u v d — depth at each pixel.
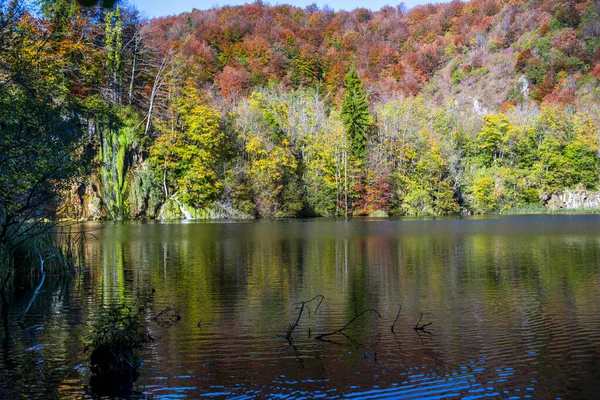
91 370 9.75
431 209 86.19
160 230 43.75
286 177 78.44
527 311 14.43
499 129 104.62
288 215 76.50
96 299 15.92
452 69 162.50
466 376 9.62
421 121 101.00
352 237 38.00
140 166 63.88
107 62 65.25
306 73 147.00
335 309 14.77
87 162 18.20
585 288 17.53
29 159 16.61
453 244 32.47
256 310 14.65
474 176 93.75
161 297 16.28
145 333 12.24
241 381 9.34
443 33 187.50
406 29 190.75
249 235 39.28
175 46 140.12
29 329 12.50
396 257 25.81
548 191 98.69
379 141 93.62
